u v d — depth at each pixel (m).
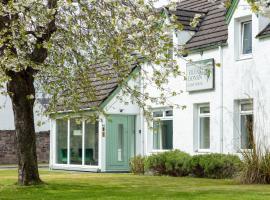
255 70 19.81
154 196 12.27
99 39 15.43
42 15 13.66
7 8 12.87
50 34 14.80
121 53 14.87
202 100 22.25
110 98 24.69
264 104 19.31
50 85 16.55
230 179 18.64
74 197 12.40
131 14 14.25
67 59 16.61
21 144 15.55
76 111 16.75
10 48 13.95
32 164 15.65
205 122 22.53
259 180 16.36
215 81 21.62
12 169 28.98
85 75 16.73
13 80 15.20
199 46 22.17
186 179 18.81
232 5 20.86
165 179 18.83
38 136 39.06
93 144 25.83
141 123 25.53
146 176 20.89
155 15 14.12
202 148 22.59
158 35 14.13
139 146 25.69
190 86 22.61
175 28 13.68
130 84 24.23
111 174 22.73
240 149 19.42
